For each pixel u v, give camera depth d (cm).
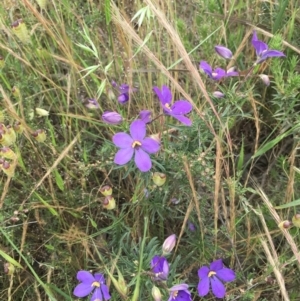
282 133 32
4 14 36
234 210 29
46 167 30
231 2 37
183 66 35
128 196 32
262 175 34
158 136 27
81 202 32
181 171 27
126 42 33
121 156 24
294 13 35
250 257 31
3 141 27
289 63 35
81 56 37
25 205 31
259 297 30
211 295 30
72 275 31
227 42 36
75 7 37
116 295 27
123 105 33
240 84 29
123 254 31
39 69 35
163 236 31
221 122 27
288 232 29
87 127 35
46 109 35
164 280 24
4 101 32
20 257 29
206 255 29
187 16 40
